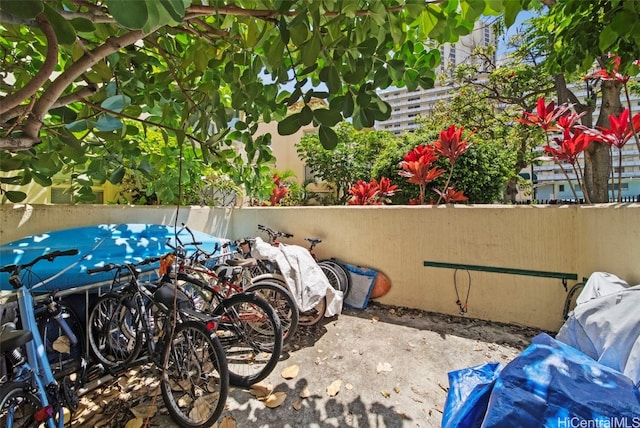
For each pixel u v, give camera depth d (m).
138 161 3.10
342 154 9.55
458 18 1.53
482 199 5.68
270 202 6.06
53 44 1.10
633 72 2.48
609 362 1.37
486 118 7.75
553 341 1.36
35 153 2.14
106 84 1.85
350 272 3.76
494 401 1.07
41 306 2.10
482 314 3.18
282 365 2.46
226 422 1.86
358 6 1.31
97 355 2.41
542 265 2.89
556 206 2.82
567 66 2.31
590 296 1.99
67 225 2.96
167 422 1.90
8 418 1.44
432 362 2.46
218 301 2.59
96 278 2.49
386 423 1.84
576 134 2.88
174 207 3.82
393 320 3.26
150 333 2.19
